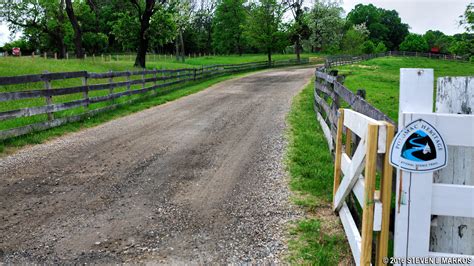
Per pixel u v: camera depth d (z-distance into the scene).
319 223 4.25
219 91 20.58
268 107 13.89
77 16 50.50
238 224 4.34
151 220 4.48
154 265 3.54
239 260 3.58
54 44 65.88
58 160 6.96
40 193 5.34
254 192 5.31
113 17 67.31
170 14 34.59
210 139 8.68
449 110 2.50
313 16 69.00
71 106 10.54
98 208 4.83
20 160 6.93
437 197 2.44
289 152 7.27
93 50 71.81
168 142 8.40
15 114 8.44
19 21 47.34
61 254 3.73
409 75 2.46
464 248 2.50
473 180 2.43
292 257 3.60
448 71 46.56
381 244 2.74
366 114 4.25
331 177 5.70
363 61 53.97
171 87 20.53
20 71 17.97
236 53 84.62
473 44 26.02
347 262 3.47
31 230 4.23
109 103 13.20
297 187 5.41
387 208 2.71
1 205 4.92
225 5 77.06
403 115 2.44
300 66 50.94
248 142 8.30
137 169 6.44
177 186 5.61
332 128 7.14
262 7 48.78
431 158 2.41
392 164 2.50
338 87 6.90
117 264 3.55
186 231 4.19
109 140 8.62
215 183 5.73
